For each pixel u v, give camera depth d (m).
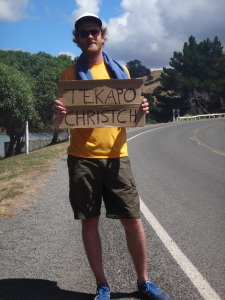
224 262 3.98
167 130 31.88
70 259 4.02
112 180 3.03
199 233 5.02
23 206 6.25
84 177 3.02
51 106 27.22
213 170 11.42
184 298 3.16
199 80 63.75
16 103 24.14
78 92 3.12
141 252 3.11
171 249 4.35
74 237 4.73
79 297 3.20
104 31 3.25
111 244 4.49
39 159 13.20
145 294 3.14
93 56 3.21
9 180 8.70
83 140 3.07
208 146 19.92
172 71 64.06
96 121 3.09
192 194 7.70
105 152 3.04
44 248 4.34
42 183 8.32
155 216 5.88
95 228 3.11
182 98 65.75
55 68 28.50
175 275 3.62
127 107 3.14
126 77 3.29
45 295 3.23
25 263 3.90
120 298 3.17
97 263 3.08
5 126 25.56
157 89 68.56
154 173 10.52
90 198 3.05
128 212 3.03
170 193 7.77
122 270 3.73
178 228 5.24
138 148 17.58
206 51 71.06
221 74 66.56
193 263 3.93
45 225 5.23
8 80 23.39
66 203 6.55
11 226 5.16
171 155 15.30
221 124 39.72
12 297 3.19
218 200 7.17
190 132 29.84
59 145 20.14
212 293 3.25
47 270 3.73
